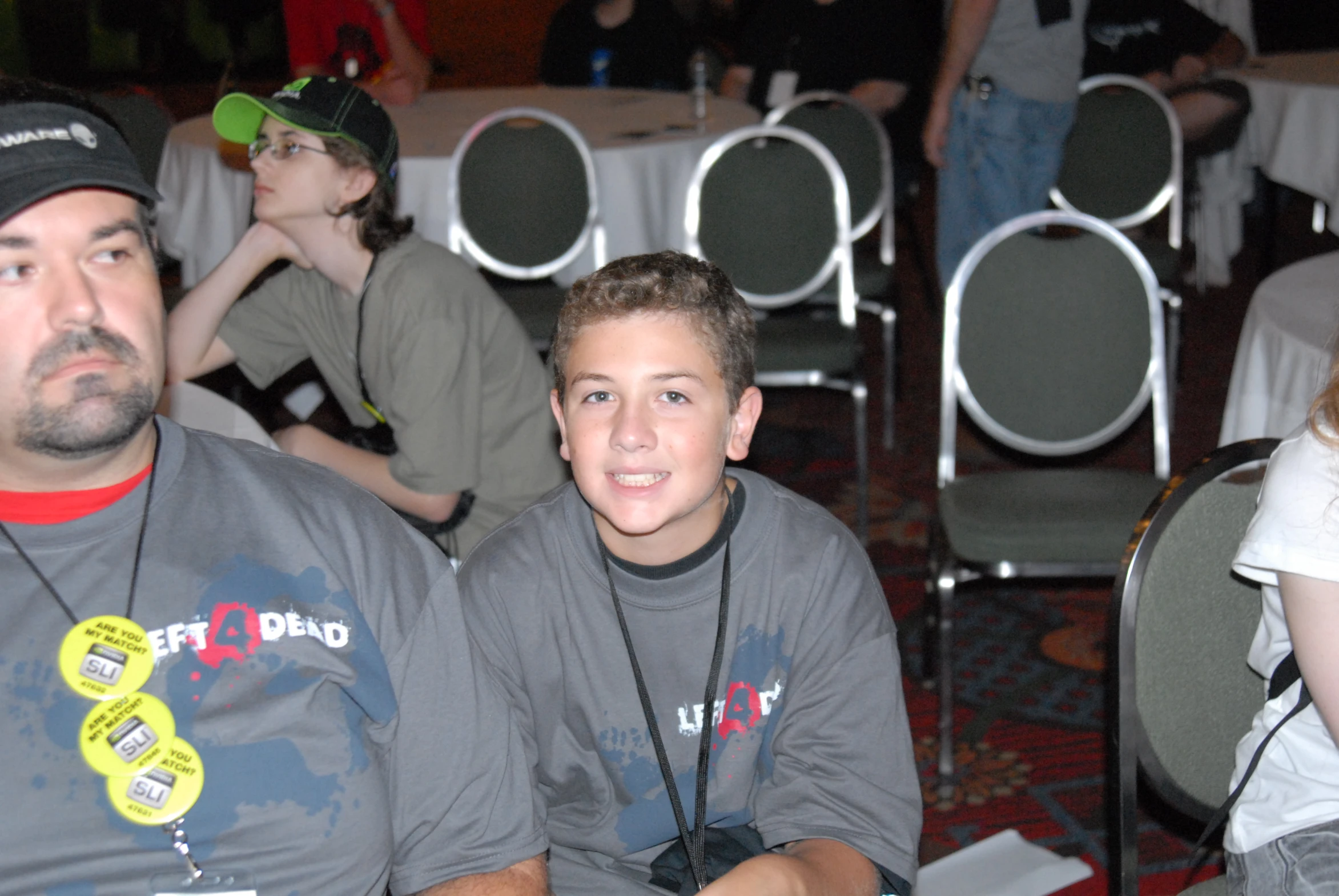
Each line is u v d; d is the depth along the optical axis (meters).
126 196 0.92
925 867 2.04
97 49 9.34
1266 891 1.25
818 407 4.28
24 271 0.88
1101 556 2.19
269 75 9.87
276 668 0.99
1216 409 4.07
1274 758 1.28
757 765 1.27
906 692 2.62
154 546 0.97
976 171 3.92
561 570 1.22
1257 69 4.68
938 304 4.34
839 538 1.25
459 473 1.98
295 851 0.99
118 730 0.93
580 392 1.14
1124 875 1.39
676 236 3.82
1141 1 4.60
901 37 4.58
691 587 1.20
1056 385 2.49
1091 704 2.56
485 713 1.11
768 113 4.55
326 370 2.12
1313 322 2.01
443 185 3.61
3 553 0.94
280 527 1.02
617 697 1.23
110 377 0.90
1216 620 1.39
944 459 2.50
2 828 0.91
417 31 4.73
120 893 0.94
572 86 5.15
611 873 1.27
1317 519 1.18
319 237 1.93
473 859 1.10
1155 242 3.95
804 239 3.34
